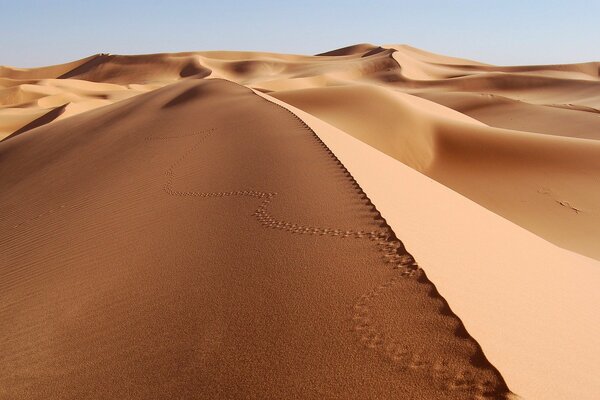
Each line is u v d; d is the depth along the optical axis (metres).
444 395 2.88
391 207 6.50
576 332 4.11
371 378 3.14
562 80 92.94
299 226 6.04
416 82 100.88
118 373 3.73
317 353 3.49
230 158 10.95
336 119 27.62
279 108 18.09
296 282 4.57
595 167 22.20
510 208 19.59
